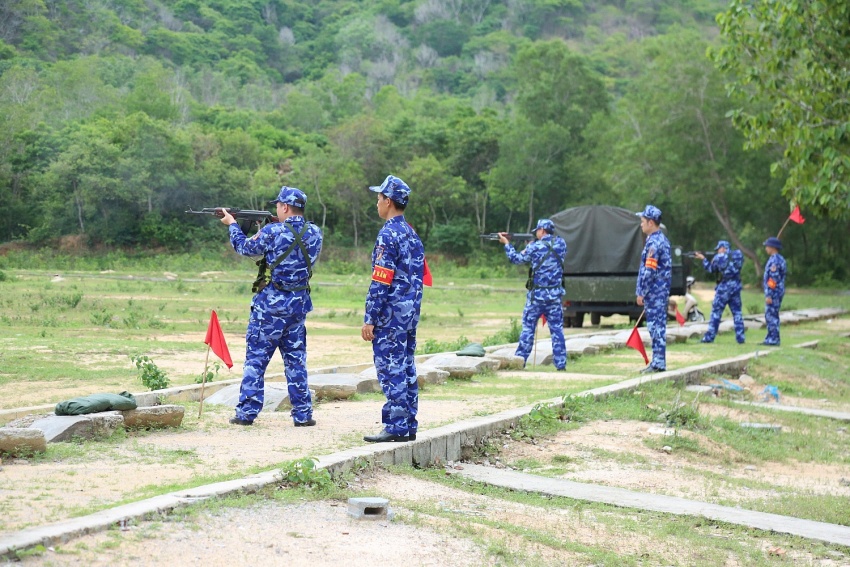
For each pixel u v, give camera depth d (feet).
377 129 254.68
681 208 171.94
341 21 500.33
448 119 279.28
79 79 290.56
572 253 81.66
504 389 38.55
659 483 26.21
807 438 34.83
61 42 366.02
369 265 229.04
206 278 164.66
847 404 46.06
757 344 64.39
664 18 545.44
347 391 34.42
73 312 81.76
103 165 216.54
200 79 357.20
